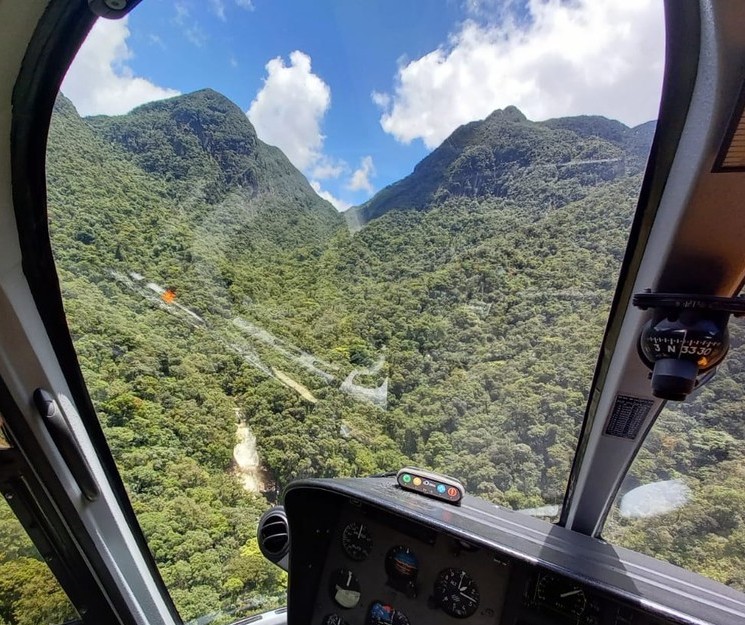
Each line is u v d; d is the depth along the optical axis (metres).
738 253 0.30
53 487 0.51
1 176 0.40
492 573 0.55
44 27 0.33
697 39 0.25
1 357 0.43
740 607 0.40
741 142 0.25
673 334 0.30
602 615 0.48
